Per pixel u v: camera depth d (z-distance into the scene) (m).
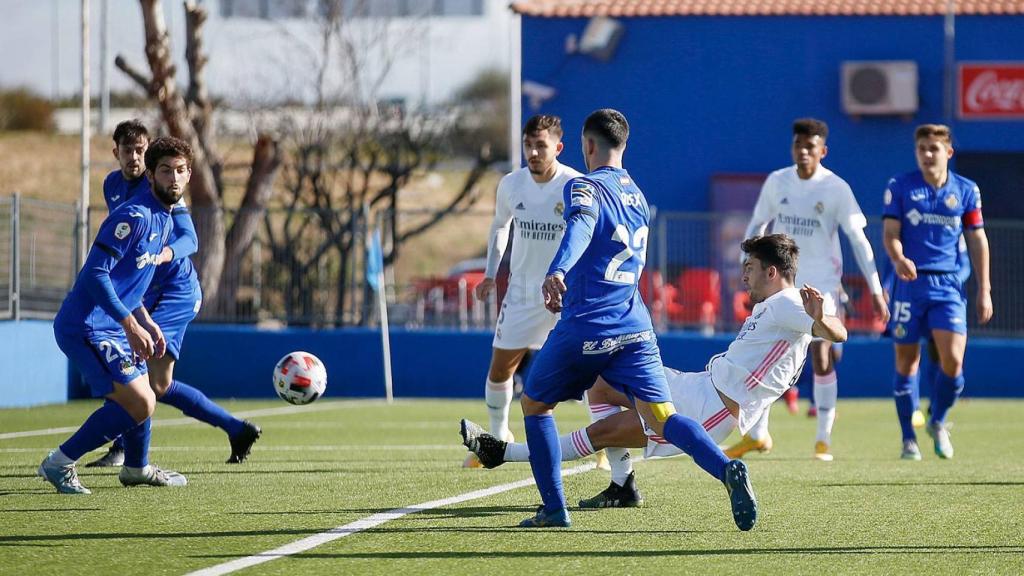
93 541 10.70
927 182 19.03
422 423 25.97
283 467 16.73
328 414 28.88
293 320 36.97
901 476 16.03
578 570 9.55
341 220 40.91
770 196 19.66
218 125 60.28
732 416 12.59
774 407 32.44
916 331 19.05
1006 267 37.53
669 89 49.81
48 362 32.56
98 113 73.94
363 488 14.34
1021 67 49.31
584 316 11.16
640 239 11.42
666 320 36.72
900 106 48.75
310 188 56.94
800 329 12.35
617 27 49.47
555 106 49.88
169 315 15.38
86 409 29.73
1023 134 49.31
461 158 90.50
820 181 19.23
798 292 12.66
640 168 49.94
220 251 36.97
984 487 14.79
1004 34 49.59
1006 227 37.53
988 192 50.50
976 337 37.72
